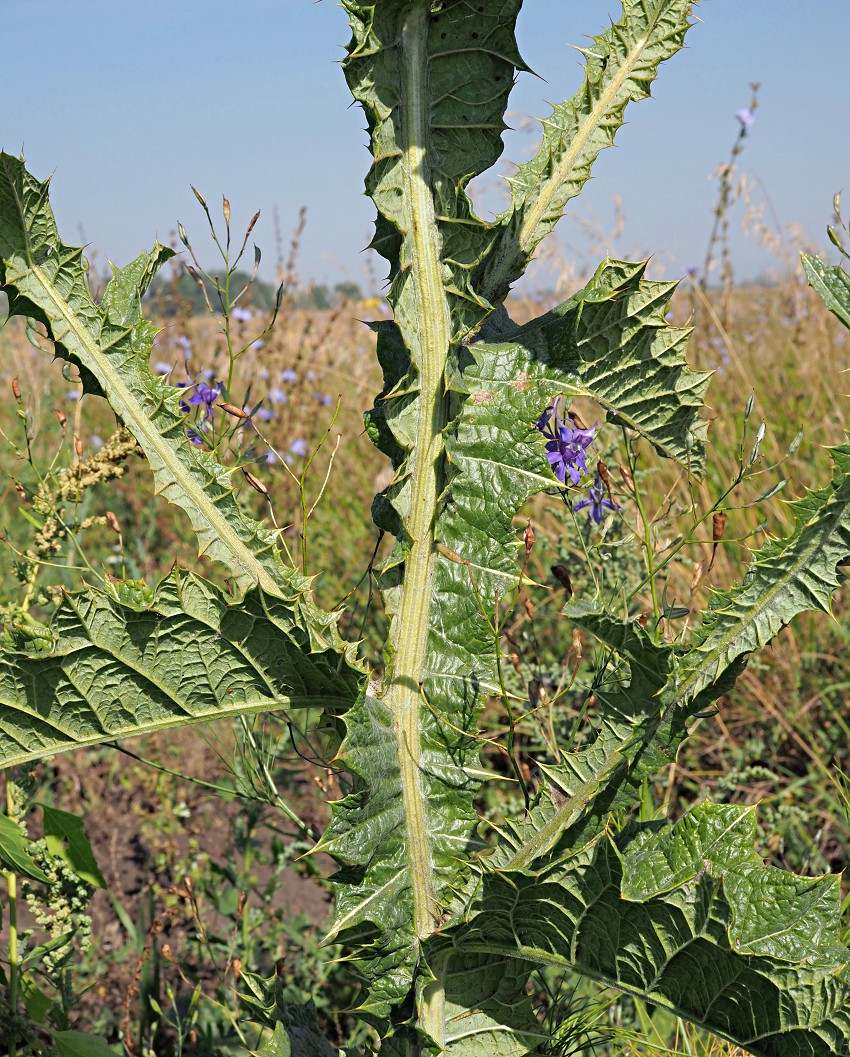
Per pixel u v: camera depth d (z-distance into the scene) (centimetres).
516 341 118
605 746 111
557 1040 144
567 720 237
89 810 322
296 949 254
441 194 109
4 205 100
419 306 112
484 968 124
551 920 109
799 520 101
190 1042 215
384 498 122
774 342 591
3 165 96
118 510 436
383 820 112
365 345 629
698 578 129
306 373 500
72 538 172
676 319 565
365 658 121
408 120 107
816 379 469
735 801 295
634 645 102
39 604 181
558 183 117
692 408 123
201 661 109
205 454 113
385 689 117
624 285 110
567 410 148
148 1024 221
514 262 117
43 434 437
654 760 108
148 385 110
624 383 119
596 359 116
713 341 519
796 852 263
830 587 102
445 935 114
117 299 110
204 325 546
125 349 110
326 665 109
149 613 105
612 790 110
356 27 100
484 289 117
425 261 110
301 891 297
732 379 486
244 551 113
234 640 109
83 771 338
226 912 254
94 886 174
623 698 109
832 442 393
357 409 528
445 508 116
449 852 116
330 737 126
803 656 333
